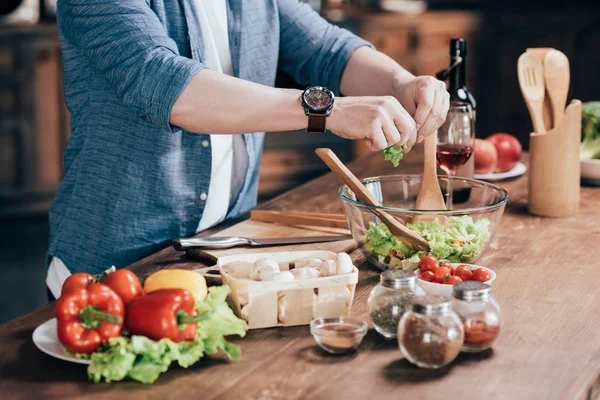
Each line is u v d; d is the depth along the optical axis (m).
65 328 1.00
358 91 1.92
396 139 1.43
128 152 1.76
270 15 1.92
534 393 0.97
